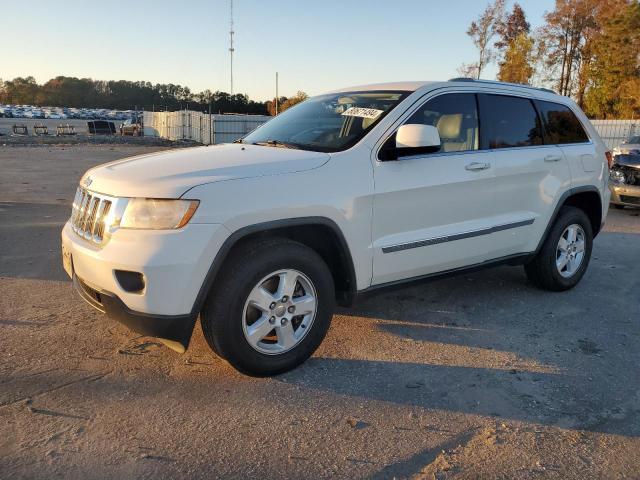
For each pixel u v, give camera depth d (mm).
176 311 3020
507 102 4707
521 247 4805
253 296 3270
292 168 3383
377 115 3941
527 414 3119
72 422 2938
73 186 12922
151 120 56781
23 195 11164
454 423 3018
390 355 3840
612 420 3072
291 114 4637
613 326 4473
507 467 2646
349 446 2791
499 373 3609
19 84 170250
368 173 3670
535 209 4828
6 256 6230
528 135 4820
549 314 4707
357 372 3580
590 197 5484
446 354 3877
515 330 4336
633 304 5023
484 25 48375
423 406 3186
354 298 3758
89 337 4004
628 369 3711
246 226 3162
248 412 3076
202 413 3055
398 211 3834
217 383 3385
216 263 3074
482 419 3061
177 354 3752
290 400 3217
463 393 3340
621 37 45781
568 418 3084
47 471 2541
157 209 3010
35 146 31844
